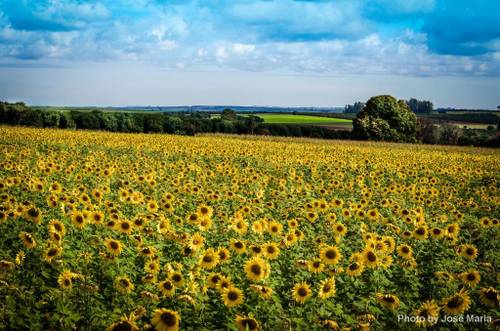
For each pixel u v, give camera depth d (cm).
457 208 1775
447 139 8631
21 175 1599
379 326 706
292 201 1642
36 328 603
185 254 861
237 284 782
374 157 3944
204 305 697
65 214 1005
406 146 6412
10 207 985
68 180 1686
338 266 894
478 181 2770
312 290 796
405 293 838
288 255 967
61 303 645
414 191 1961
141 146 3778
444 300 716
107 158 2691
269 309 696
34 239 858
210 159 3167
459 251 1045
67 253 799
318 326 679
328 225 1212
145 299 688
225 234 1077
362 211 1345
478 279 841
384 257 909
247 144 4819
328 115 14650
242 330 627
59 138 4031
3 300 657
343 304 780
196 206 1391
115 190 1622
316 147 4988
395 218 1362
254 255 869
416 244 1141
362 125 8106
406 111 8469
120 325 557
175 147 3691
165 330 582
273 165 2970
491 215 1677
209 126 7769
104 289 736
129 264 808
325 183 2255
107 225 941
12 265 724
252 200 1503
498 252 1138
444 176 2900
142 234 984
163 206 1250
